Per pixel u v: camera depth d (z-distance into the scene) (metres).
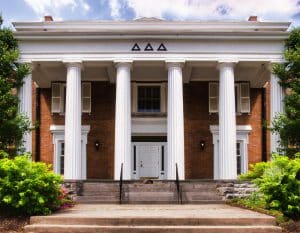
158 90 32.16
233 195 21.95
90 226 13.88
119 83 26.86
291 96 24.22
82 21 28.55
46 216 14.70
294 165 15.52
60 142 31.92
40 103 32.50
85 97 32.09
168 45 27.02
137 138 31.81
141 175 31.47
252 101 32.44
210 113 32.16
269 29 27.95
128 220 14.26
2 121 23.03
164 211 16.81
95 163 31.75
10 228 14.10
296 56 24.08
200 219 14.29
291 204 15.17
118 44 27.02
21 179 15.23
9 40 25.41
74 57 26.98
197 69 29.89
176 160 26.36
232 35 26.94
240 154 31.78
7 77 24.17
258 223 14.31
